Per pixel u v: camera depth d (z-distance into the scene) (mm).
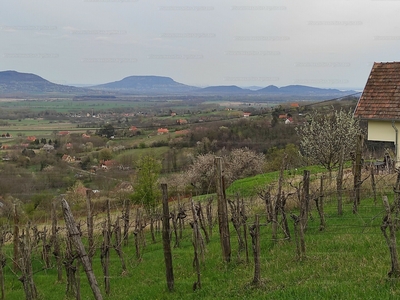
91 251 14188
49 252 19047
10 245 23219
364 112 23688
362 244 12633
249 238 16297
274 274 11703
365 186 19547
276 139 47875
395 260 9680
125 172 42969
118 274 16094
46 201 35438
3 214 28547
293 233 15680
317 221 16312
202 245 14961
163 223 12508
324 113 39719
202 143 50188
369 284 9500
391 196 17984
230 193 28859
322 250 12961
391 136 23266
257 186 28172
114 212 29516
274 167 40781
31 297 14109
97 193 35938
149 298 12273
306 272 11219
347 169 29062
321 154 29141
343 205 18125
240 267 13156
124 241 21094
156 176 29281
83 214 32438
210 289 11836
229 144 48469
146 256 17953
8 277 17984
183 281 13008
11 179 41062
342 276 10414
